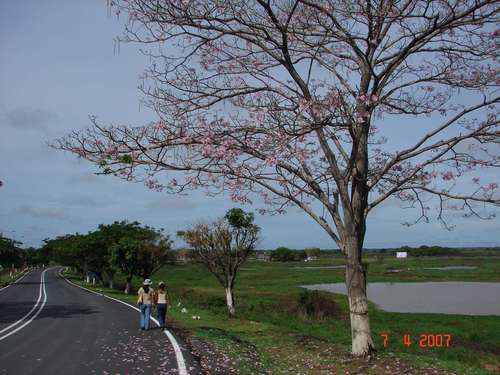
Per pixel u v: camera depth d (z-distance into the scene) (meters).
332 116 9.83
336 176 11.46
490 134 10.74
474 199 10.83
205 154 10.45
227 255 22.78
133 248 42.66
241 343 13.95
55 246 78.25
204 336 14.65
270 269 94.94
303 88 11.11
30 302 29.41
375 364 10.66
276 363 11.43
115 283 59.59
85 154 10.54
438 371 10.24
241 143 10.61
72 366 9.80
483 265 105.75
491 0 9.41
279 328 18.00
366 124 11.34
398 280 64.56
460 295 44.47
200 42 11.34
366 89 11.47
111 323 17.92
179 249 44.53
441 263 116.50
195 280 62.78
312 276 70.19
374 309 32.53
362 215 11.59
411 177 11.05
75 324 17.64
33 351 11.71
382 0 10.58
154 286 50.22
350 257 11.50
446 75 11.76
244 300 33.78
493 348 18.94
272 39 10.96
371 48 11.43
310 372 10.46
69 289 44.72
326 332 20.78
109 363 10.07
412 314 29.53
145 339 13.58
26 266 121.12
